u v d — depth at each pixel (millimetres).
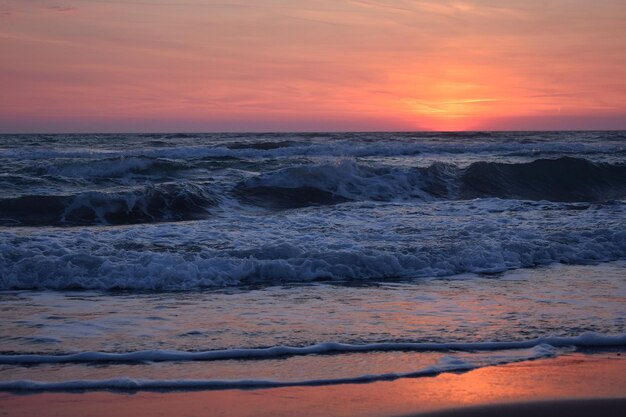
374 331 6238
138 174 20562
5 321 6535
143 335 6070
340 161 20125
